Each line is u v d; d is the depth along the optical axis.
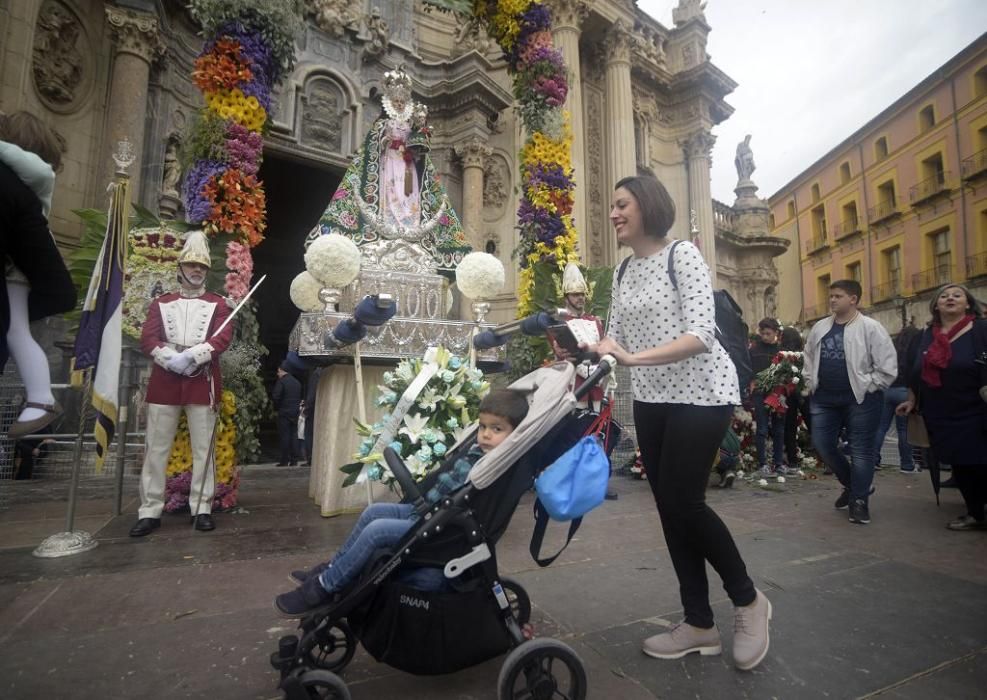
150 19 8.75
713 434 1.85
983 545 3.32
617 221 2.05
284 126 10.59
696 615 1.91
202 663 1.80
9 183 1.57
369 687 1.69
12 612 2.23
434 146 12.61
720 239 19.33
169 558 2.98
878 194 26.95
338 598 1.63
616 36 12.55
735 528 3.76
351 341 3.61
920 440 4.43
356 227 4.64
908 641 2.00
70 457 5.81
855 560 3.01
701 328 1.77
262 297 17.73
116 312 3.28
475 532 1.57
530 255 5.79
